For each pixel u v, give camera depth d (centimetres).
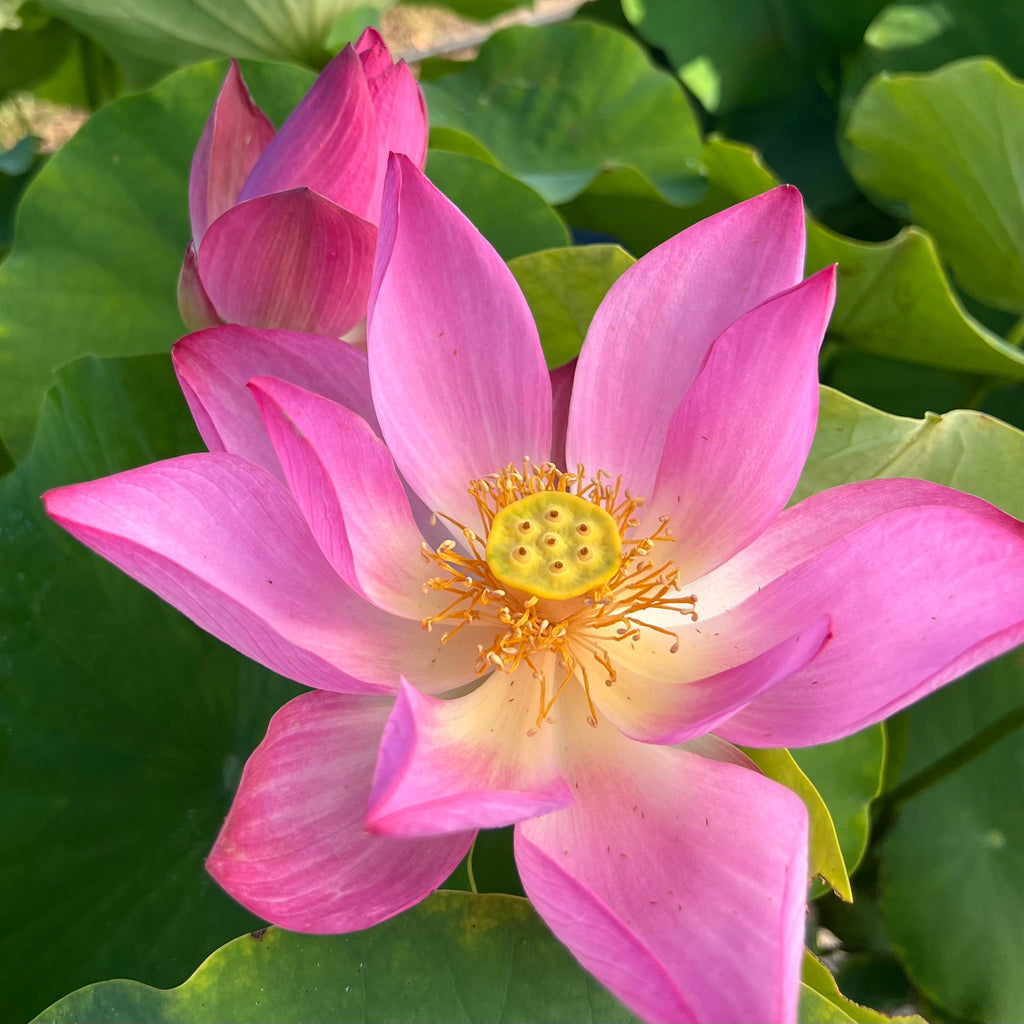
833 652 51
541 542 54
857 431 60
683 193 74
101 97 91
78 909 56
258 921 56
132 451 61
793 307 52
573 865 50
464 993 51
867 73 81
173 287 68
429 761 49
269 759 51
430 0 92
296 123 57
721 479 54
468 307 55
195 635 60
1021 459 60
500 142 76
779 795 50
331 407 52
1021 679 66
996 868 66
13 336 66
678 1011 46
